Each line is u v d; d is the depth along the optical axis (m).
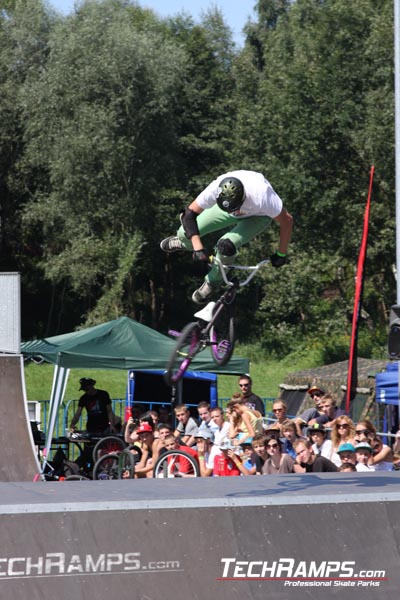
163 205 40.16
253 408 12.59
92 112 35.22
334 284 37.53
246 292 43.28
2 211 43.38
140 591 5.60
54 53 37.09
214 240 38.00
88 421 15.14
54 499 6.04
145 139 37.47
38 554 5.51
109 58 35.56
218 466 10.36
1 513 5.54
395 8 11.59
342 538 6.04
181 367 6.34
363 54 31.22
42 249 45.91
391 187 30.98
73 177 36.19
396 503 6.23
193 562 5.74
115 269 37.97
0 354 12.32
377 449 9.77
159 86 36.53
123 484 7.46
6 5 45.09
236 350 38.94
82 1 38.41
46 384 32.75
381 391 15.46
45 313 46.69
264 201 5.90
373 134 29.86
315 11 33.69
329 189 32.41
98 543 5.64
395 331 8.89
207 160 44.44
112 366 14.23
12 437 11.77
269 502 6.02
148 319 47.09
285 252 6.42
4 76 40.91
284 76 32.41
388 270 34.56
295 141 31.89
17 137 40.62
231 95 45.06
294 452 10.66
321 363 36.00
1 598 5.38
